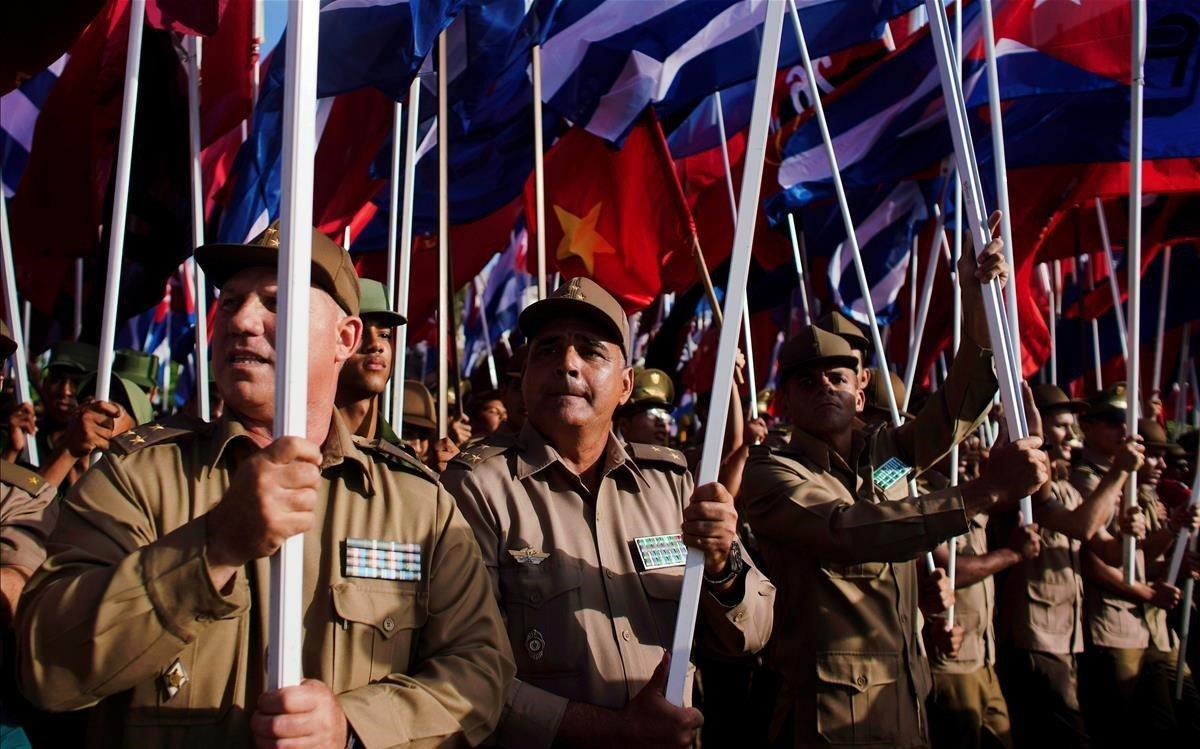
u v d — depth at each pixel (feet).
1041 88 18.51
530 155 20.95
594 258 20.11
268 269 6.73
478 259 24.23
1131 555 18.88
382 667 6.59
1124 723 20.24
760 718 13.87
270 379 6.63
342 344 7.18
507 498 9.32
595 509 9.51
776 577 12.37
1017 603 19.34
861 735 11.60
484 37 16.93
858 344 13.89
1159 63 18.65
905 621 12.48
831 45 18.78
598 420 9.73
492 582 8.79
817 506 11.31
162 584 5.25
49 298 21.33
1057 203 20.25
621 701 8.69
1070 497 20.90
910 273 23.66
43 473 11.14
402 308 14.47
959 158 10.94
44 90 21.21
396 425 14.24
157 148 16.78
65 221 16.97
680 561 9.64
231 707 6.00
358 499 6.97
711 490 7.86
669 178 19.54
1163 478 28.60
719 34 19.26
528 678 8.67
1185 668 20.27
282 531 5.24
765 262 26.21
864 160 19.98
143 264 16.78
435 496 7.38
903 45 20.18
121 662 5.32
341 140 18.98
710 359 30.63
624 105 19.30
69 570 5.79
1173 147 19.01
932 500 10.63
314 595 6.47
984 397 11.88
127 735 5.87
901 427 13.75
